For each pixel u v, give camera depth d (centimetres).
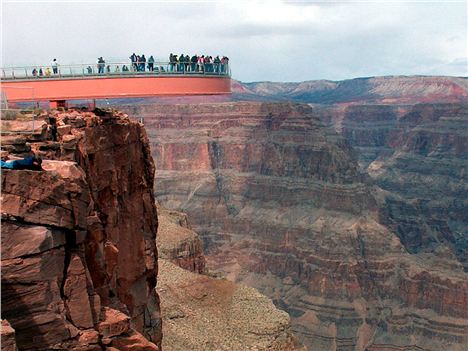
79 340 2223
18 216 2127
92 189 3023
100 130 3309
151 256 4106
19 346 2072
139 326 3906
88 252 2662
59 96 3856
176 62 4134
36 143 2628
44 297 2117
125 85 3972
